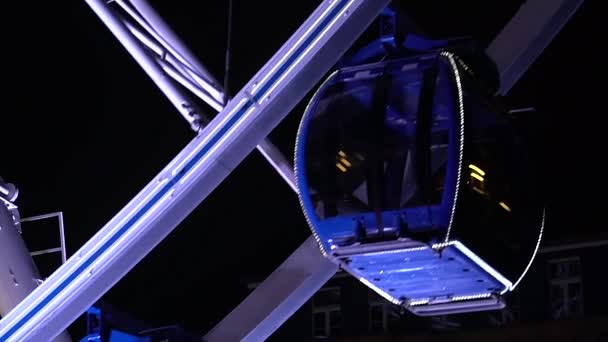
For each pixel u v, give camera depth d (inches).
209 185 481.1
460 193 449.4
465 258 459.2
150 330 529.3
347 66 484.7
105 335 506.9
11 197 557.0
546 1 515.5
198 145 478.9
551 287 1483.8
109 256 486.9
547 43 522.0
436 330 1524.4
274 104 470.9
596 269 1455.5
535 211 485.7
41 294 493.0
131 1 567.5
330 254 471.2
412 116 459.5
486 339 1497.3
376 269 474.9
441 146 454.9
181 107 538.0
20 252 552.7
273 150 548.7
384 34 481.7
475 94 470.6
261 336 554.3
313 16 466.3
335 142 470.0
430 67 468.4
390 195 457.1
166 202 480.7
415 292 490.9
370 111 466.3
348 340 1561.3
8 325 493.4
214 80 557.9
